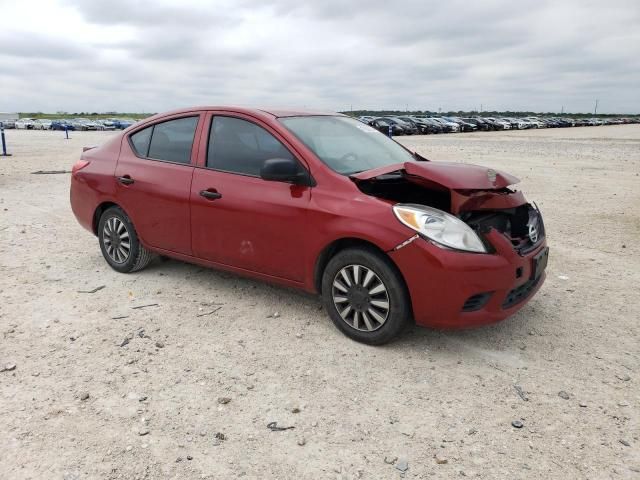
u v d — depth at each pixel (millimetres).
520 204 4277
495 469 2715
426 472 2697
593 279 5609
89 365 3725
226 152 4641
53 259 6188
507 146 27453
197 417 3141
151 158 5180
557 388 3469
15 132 57719
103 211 5707
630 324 4449
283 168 3992
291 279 4312
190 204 4730
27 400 3291
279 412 3199
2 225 7941
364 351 3945
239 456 2812
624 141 33188
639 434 2994
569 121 75500
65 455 2797
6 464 2723
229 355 3883
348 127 5027
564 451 2850
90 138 40969
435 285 3596
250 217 4352
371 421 3113
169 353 3904
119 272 5664
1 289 5168
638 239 7363
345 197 3938
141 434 2975
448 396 3369
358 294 3951
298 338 4152
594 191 11672
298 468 2725
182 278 5473
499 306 3748
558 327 4379
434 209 3756
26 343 4043
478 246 3658
